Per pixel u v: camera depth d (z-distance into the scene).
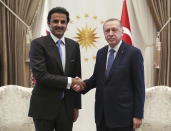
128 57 1.98
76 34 3.88
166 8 3.68
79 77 2.20
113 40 2.02
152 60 3.88
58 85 1.94
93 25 3.89
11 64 3.64
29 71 3.70
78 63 2.20
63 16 2.01
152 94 2.45
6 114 2.41
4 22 3.56
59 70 1.99
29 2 3.61
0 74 3.63
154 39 3.85
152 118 2.41
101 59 2.15
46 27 3.73
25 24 3.62
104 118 2.03
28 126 2.45
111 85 1.98
